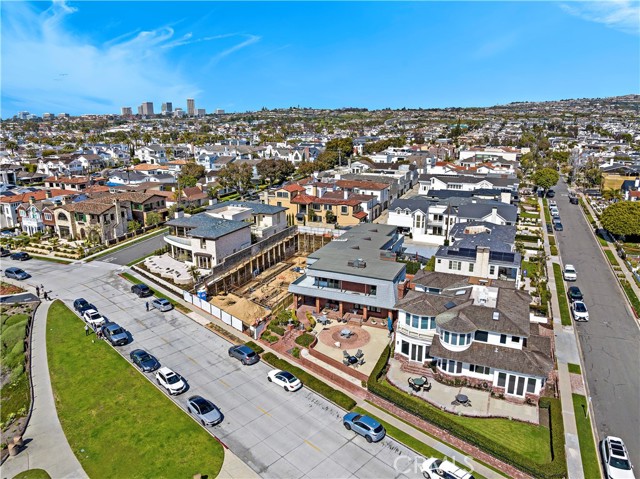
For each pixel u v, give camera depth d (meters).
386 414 43.62
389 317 57.88
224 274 72.88
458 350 46.25
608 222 96.62
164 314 64.19
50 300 69.06
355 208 104.31
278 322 59.91
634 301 66.75
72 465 37.09
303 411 43.88
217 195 136.62
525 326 45.69
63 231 101.25
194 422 41.97
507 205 93.31
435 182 128.88
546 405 42.84
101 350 54.53
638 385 47.53
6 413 43.91
